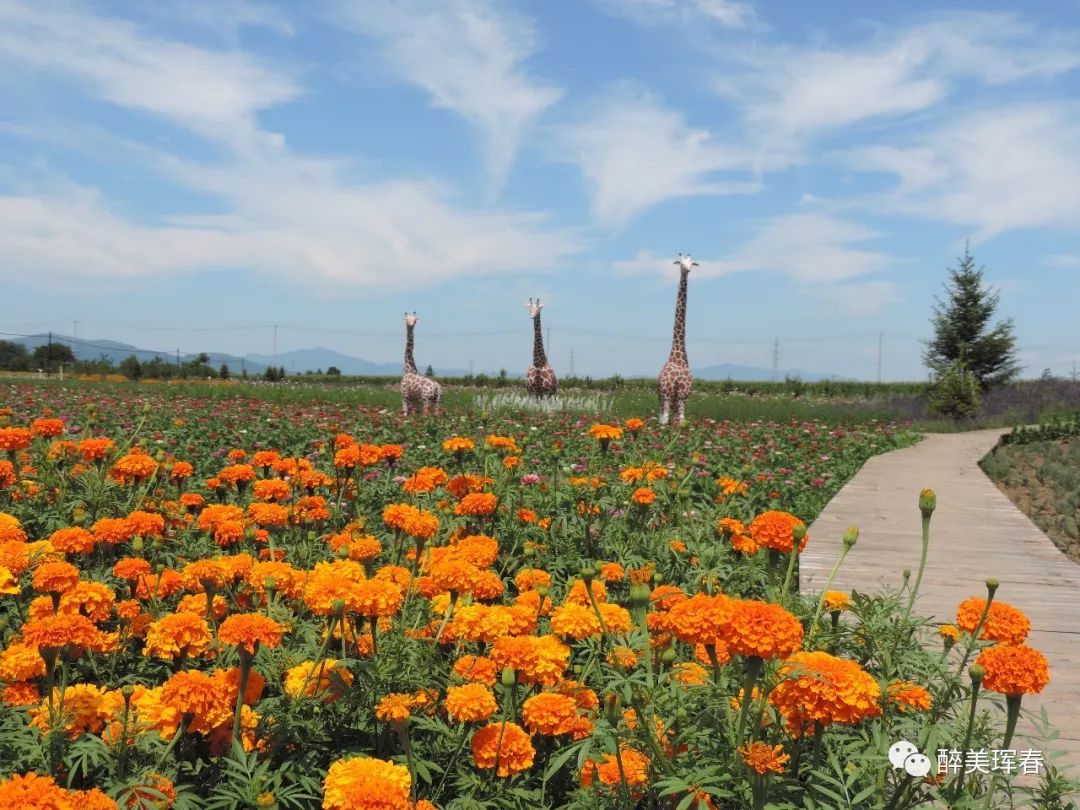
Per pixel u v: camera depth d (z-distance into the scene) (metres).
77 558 3.46
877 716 1.99
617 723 1.91
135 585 3.10
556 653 2.31
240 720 2.09
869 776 1.91
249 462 8.38
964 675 2.87
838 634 2.36
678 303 14.84
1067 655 3.98
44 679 2.54
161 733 2.09
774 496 8.05
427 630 2.74
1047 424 18.27
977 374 23.70
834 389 32.72
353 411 15.22
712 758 1.85
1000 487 11.70
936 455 13.48
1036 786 2.57
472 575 2.67
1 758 2.04
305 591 2.42
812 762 1.99
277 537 4.16
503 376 36.00
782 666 1.85
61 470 4.93
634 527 4.76
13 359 38.16
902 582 5.21
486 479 4.61
